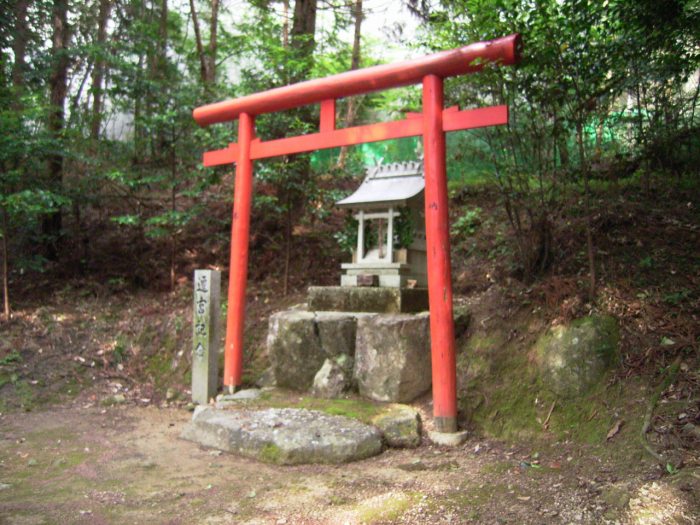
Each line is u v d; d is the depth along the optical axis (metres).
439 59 4.98
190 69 9.70
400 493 3.47
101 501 3.45
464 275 7.04
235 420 4.79
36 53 9.12
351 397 5.59
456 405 4.74
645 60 5.14
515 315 5.51
